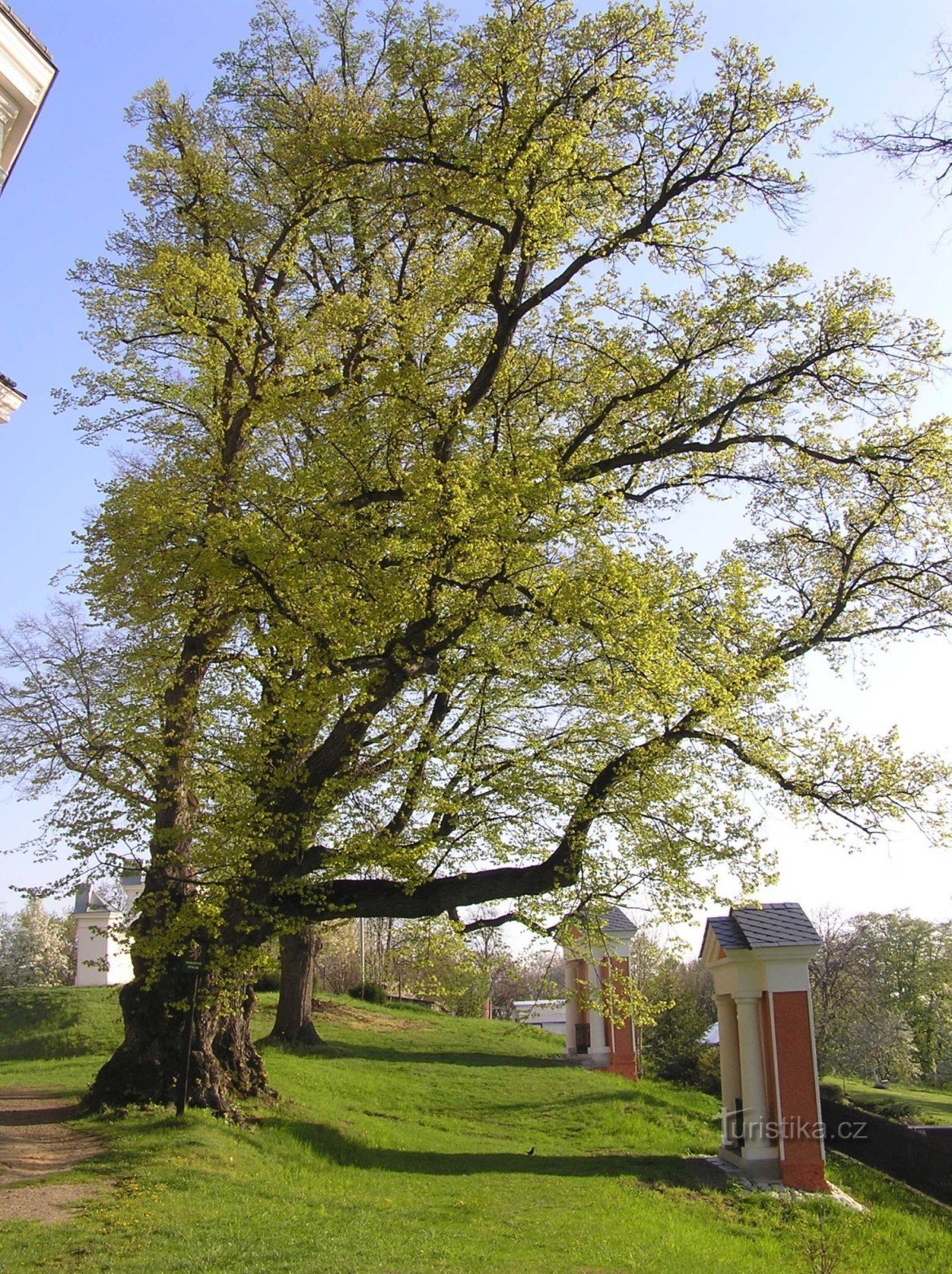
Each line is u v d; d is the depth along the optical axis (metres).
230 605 13.89
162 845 14.79
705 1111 26.03
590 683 14.82
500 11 14.70
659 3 14.66
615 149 15.69
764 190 15.64
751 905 15.21
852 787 15.05
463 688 15.84
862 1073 45.78
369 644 13.52
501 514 12.62
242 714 14.13
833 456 15.89
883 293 15.31
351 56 20.30
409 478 13.28
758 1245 14.17
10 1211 9.81
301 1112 16.97
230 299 15.36
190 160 18.25
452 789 15.47
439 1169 15.83
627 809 15.14
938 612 16.33
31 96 10.75
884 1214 16.95
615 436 16.36
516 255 15.31
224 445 16.62
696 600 14.95
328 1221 10.66
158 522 13.02
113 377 17.98
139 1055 15.15
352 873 14.36
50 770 16.12
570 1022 33.53
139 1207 10.15
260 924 14.68
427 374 15.47
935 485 15.53
